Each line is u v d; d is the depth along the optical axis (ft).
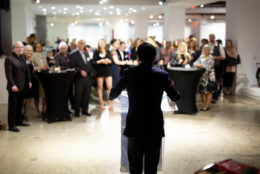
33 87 19.33
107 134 16.34
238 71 28.73
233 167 6.68
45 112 20.36
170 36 39.40
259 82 27.55
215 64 26.48
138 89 7.96
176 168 11.96
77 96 20.03
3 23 36.99
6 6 33.55
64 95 18.79
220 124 18.49
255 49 28.78
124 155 10.92
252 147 14.48
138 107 7.97
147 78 7.99
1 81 24.56
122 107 9.71
